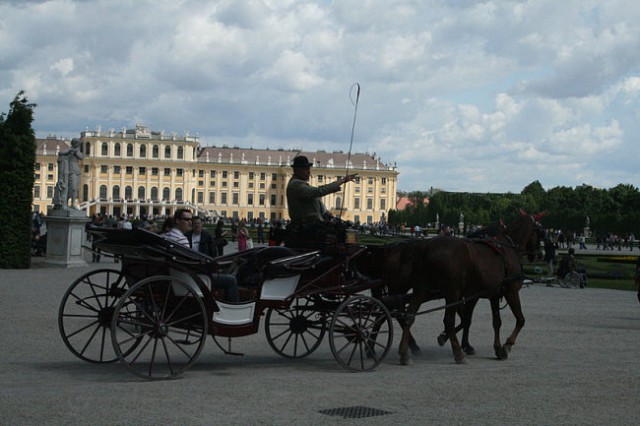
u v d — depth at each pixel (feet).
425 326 49.19
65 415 21.95
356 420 22.17
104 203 450.71
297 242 33.60
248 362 34.14
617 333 46.96
